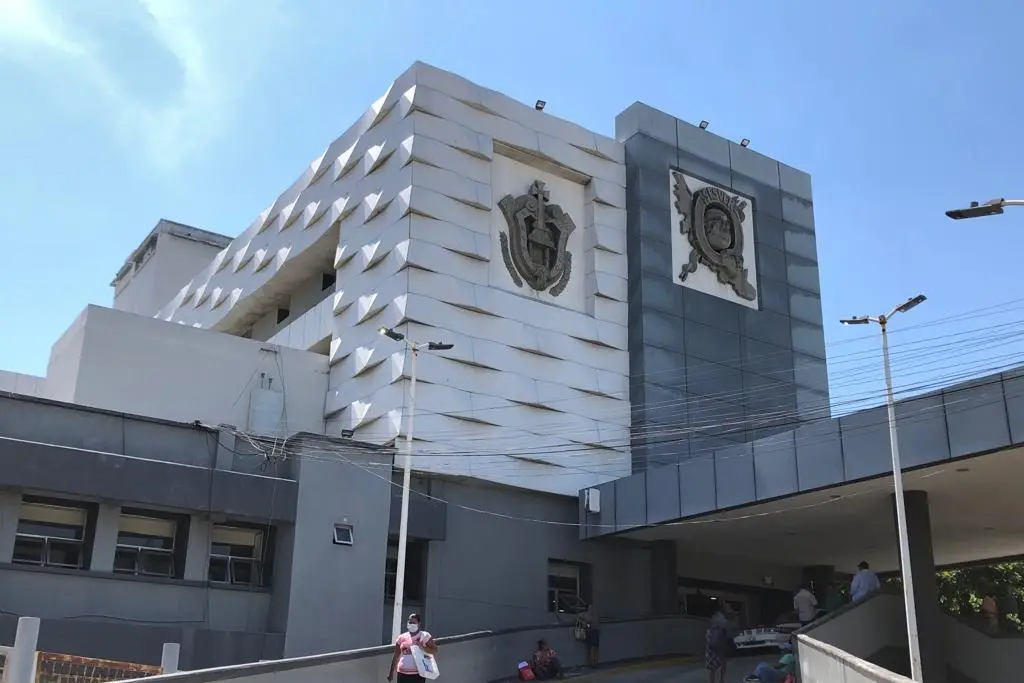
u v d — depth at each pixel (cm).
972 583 5403
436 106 3438
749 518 3042
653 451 3522
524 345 3391
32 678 1570
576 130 3800
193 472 2533
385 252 3344
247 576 2653
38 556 2391
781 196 4328
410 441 2500
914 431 2400
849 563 4181
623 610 3400
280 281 4253
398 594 2336
